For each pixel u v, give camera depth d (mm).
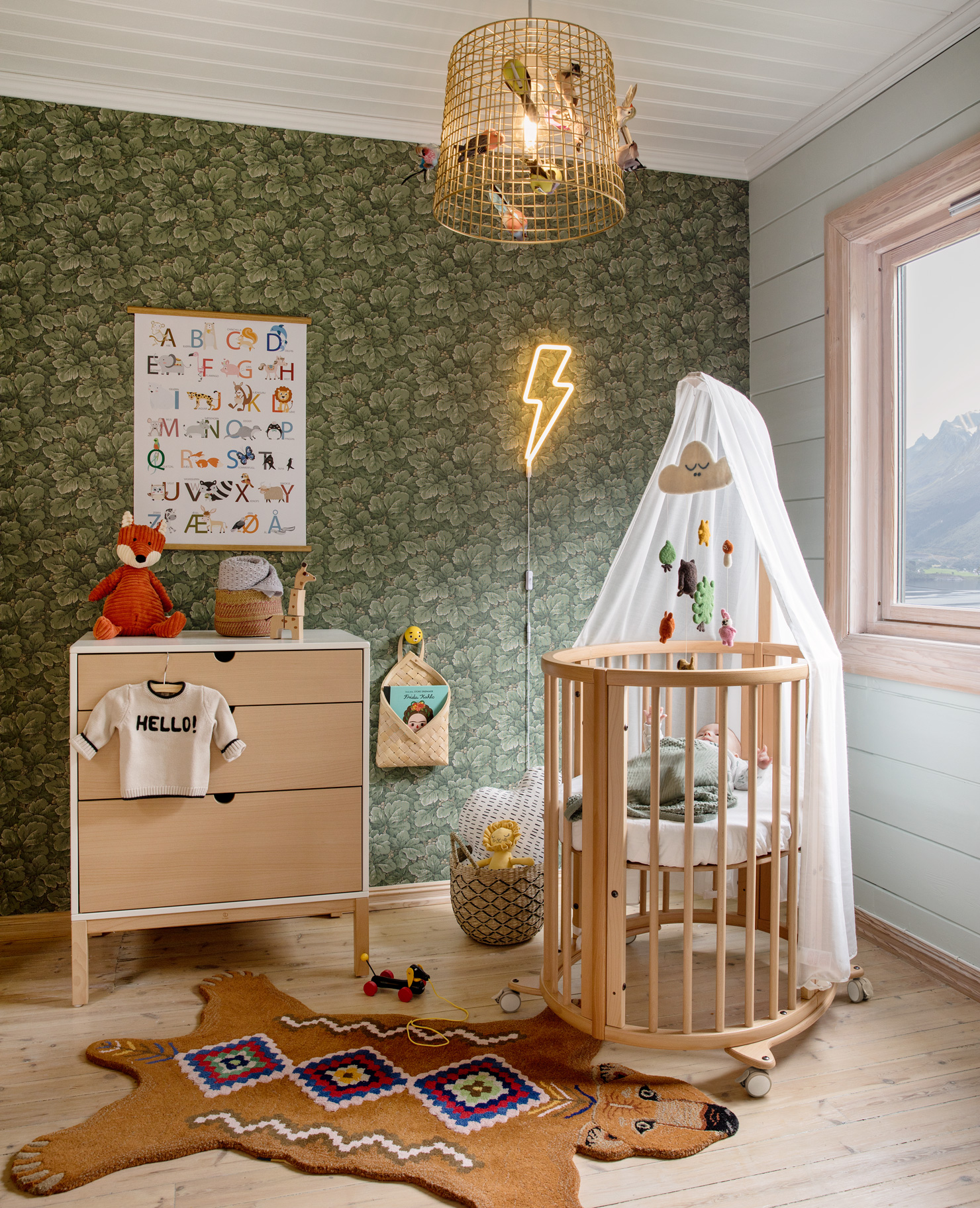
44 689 2760
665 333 3309
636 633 2760
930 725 2539
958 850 2439
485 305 3113
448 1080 1950
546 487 3195
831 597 2906
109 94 2748
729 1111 1856
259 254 2902
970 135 2393
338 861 2516
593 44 2252
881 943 2699
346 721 2518
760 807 2281
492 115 2393
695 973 2518
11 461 2721
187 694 2369
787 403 3182
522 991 2268
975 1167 1705
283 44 2506
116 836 2355
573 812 2199
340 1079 1953
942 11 2375
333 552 2984
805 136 3031
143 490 2809
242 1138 1750
